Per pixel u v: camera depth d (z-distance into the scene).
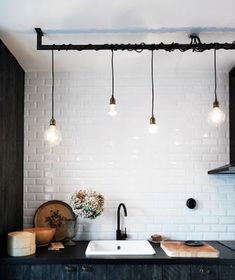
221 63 3.37
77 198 3.20
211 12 2.32
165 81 3.59
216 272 2.67
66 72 3.59
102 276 2.68
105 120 3.55
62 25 2.52
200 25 2.52
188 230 3.44
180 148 3.52
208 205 3.47
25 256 2.74
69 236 3.21
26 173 3.50
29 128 3.54
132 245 3.30
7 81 2.95
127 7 2.24
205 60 3.28
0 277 2.67
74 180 3.50
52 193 3.49
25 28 2.56
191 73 3.59
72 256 2.75
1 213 2.76
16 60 3.25
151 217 3.45
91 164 3.51
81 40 2.81
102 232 3.43
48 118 3.55
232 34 2.70
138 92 3.58
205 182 3.49
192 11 2.30
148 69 3.54
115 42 2.86
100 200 3.23
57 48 2.65
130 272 2.68
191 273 2.67
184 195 3.47
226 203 3.47
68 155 3.52
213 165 3.51
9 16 2.36
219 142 3.53
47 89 3.58
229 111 3.49
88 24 2.50
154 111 3.56
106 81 3.60
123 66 3.44
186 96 3.57
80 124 3.55
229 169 2.74
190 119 3.55
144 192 3.48
